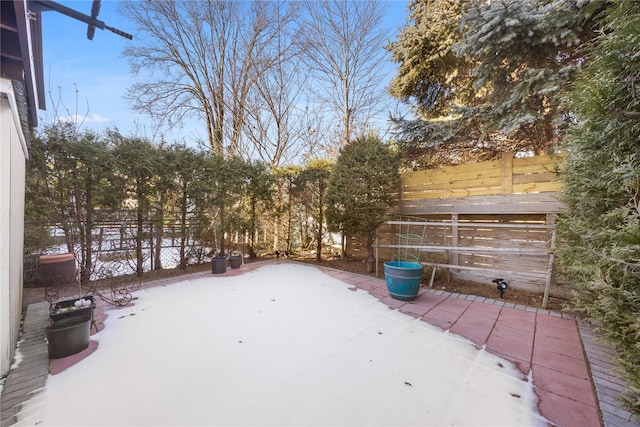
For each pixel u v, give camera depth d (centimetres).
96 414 169
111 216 494
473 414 172
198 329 292
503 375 213
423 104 732
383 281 512
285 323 310
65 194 444
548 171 379
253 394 189
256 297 407
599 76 180
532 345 261
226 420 166
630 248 139
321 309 357
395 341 269
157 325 302
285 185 796
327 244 822
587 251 189
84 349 247
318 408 177
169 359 232
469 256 496
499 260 466
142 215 536
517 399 186
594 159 191
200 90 1030
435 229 552
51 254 441
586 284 202
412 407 178
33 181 412
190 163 582
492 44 393
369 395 190
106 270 487
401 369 221
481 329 297
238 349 250
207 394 189
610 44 157
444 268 499
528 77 397
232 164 671
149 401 181
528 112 409
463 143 580
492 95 468
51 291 412
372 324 310
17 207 270
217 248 677
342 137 1058
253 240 765
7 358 210
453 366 226
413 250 573
